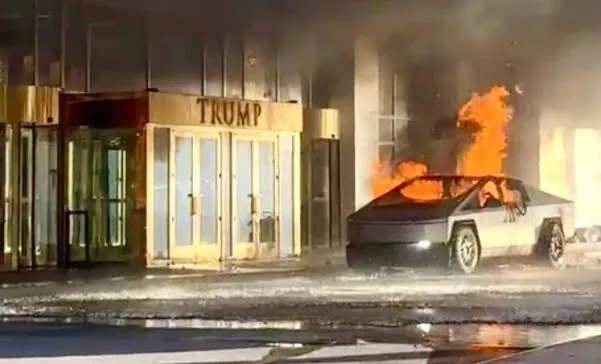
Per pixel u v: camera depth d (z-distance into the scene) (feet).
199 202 84.99
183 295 61.36
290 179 91.97
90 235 82.79
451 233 70.54
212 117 85.51
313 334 44.93
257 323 48.55
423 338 43.60
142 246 81.30
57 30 84.58
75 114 81.61
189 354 39.40
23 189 80.69
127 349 40.63
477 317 49.98
